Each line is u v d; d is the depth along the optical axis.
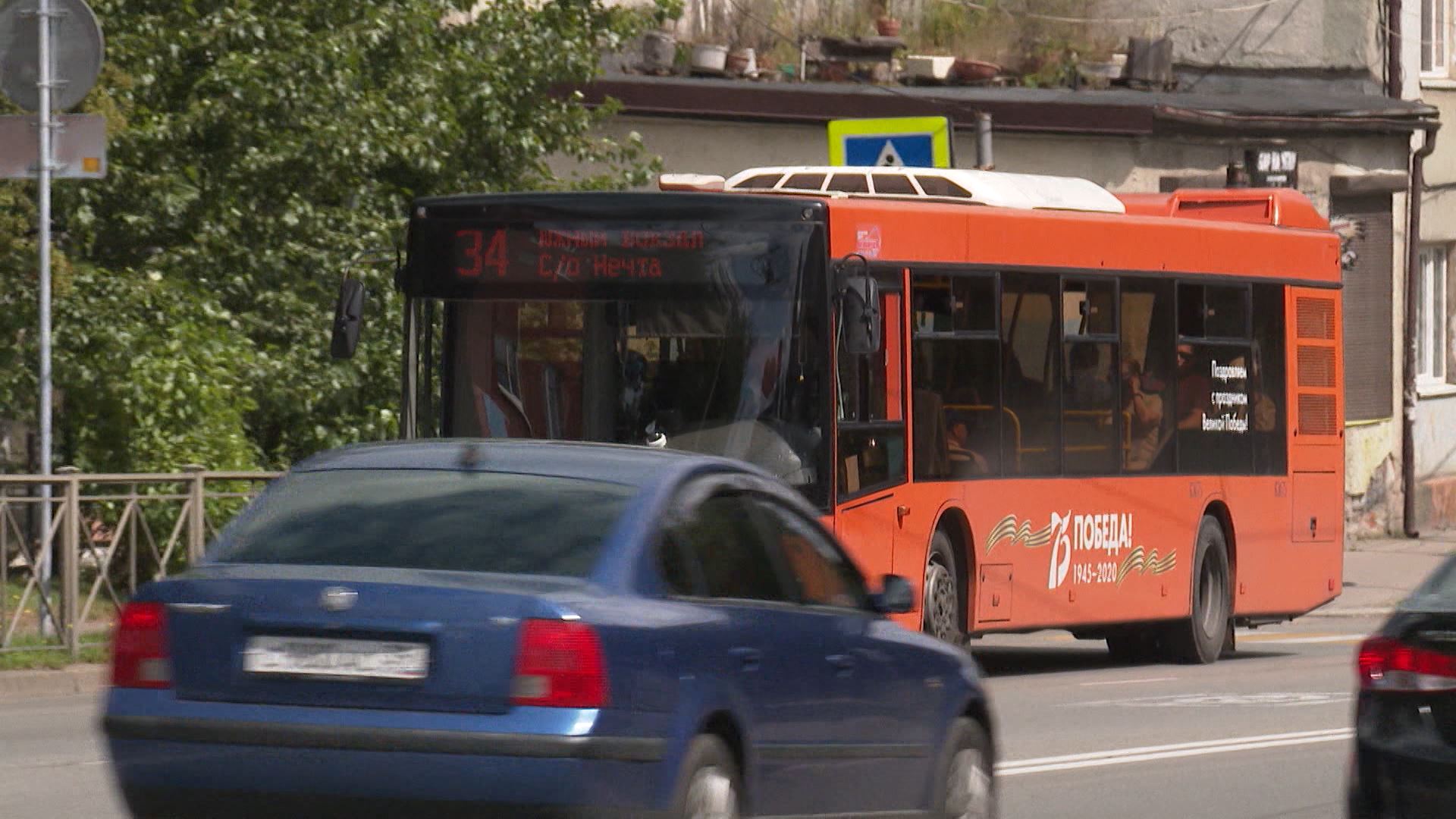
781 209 56.91
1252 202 78.31
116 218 75.56
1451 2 138.62
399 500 29.12
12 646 57.34
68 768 42.00
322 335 76.00
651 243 57.31
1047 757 48.34
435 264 59.12
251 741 26.69
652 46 104.81
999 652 82.94
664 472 29.59
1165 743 50.94
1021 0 125.69
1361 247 129.75
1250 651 83.06
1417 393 133.75
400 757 26.19
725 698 27.84
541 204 58.38
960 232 62.78
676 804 26.75
